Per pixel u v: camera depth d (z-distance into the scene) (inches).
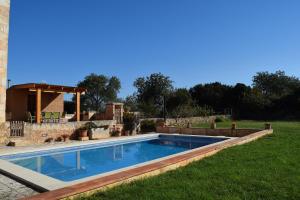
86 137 676.1
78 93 815.7
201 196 183.3
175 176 235.6
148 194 188.1
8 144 530.9
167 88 1915.6
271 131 594.9
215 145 383.9
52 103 898.1
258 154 337.4
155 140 698.8
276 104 1544.0
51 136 623.5
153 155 521.3
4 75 534.3
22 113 805.9
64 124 658.2
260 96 1590.8
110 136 752.3
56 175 347.6
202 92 1847.9
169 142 679.1
